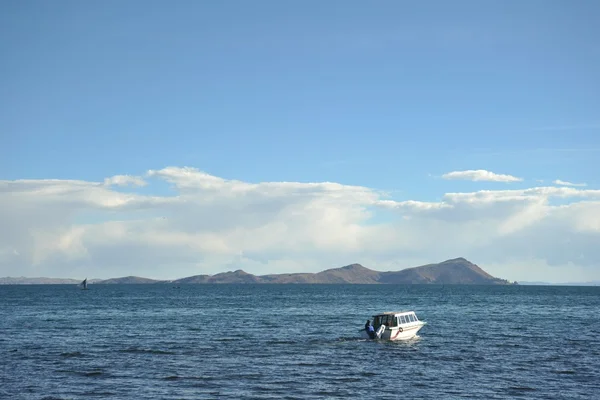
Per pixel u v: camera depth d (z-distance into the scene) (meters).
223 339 77.88
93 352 65.81
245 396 45.06
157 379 50.94
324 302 194.62
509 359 61.28
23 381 50.19
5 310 145.00
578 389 47.69
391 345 71.31
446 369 55.78
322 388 47.88
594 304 183.00
